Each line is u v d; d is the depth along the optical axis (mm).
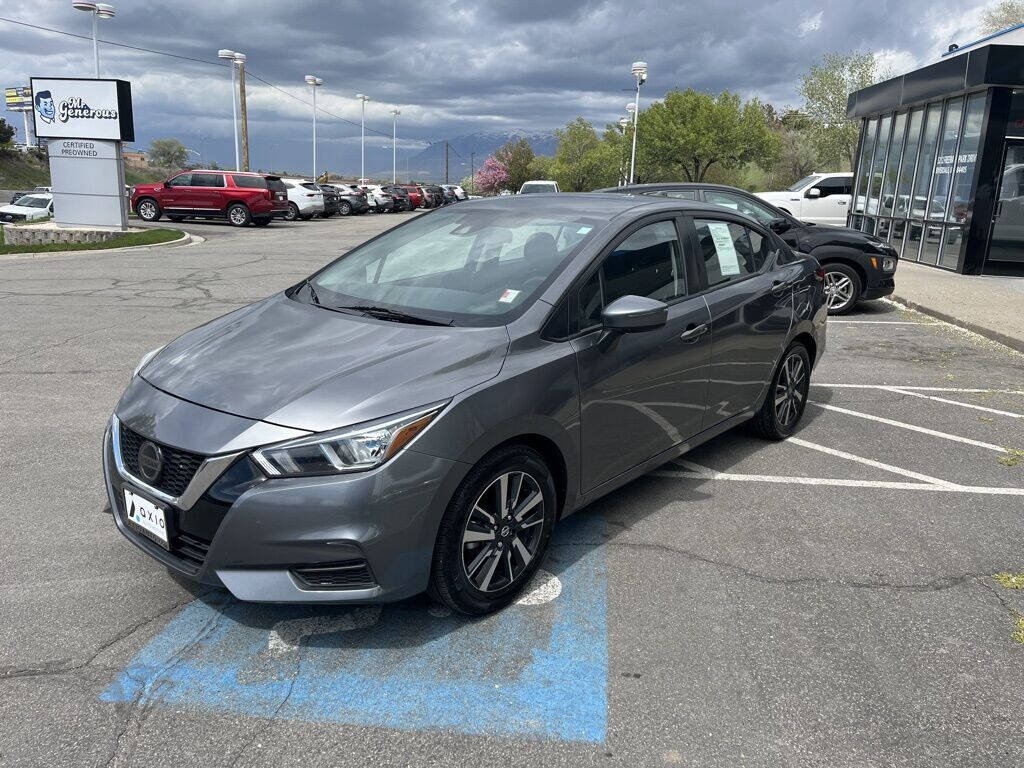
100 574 3322
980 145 13375
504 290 3430
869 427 5617
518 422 2967
